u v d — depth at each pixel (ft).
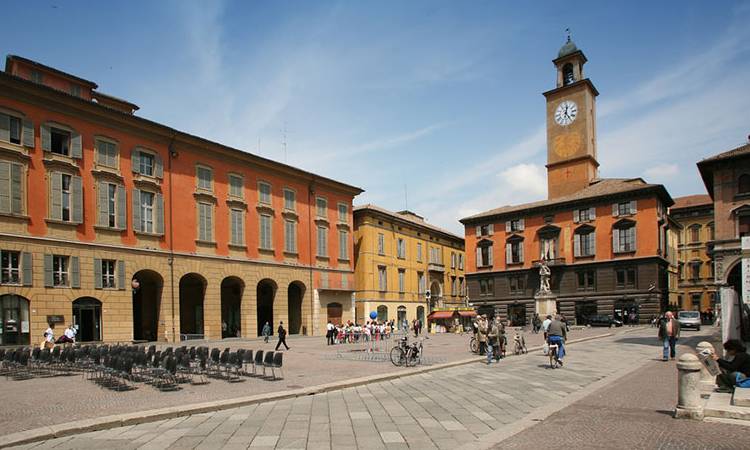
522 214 248.73
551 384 59.36
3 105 104.22
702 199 295.89
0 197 102.12
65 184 113.70
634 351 97.91
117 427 39.47
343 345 124.26
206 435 36.99
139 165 128.77
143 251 126.82
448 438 35.94
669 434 34.24
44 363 75.77
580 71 263.08
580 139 255.50
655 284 210.18
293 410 45.50
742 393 41.01
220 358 64.08
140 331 139.95
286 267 166.71
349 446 34.06
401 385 59.72
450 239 279.08
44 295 107.14
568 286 231.91
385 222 223.30
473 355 92.89
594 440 33.53
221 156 149.38
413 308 237.86
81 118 117.29
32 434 35.81
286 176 170.19
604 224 224.94
